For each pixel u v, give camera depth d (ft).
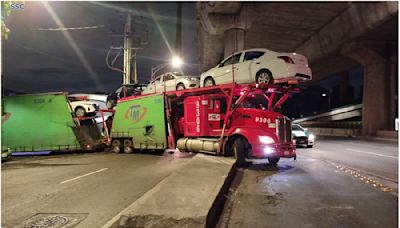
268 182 29.30
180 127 48.67
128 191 25.12
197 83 58.23
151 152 57.57
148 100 52.01
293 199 22.94
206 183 23.61
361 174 33.71
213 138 42.78
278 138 37.96
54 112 59.93
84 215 19.13
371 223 17.63
